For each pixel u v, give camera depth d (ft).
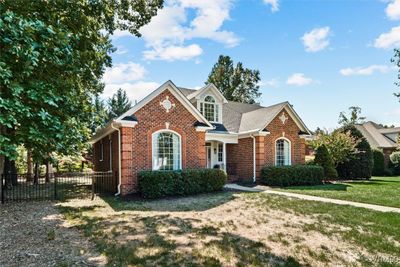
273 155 60.39
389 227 23.59
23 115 23.13
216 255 16.96
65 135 27.22
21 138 24.20
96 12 41.50
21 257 16.49
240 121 69.36
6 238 20.31
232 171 66.08
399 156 92.12
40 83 24.07
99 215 28.17
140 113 42.47
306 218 26.91
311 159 76.02
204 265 15.47
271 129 60.44
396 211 29.99
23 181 72.43
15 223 24.95
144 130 42.70
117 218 26.66
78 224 24.47
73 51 30.12
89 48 37.47
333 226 23.98
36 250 17.75
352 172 70.79
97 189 52.24
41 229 22.93
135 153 41.83
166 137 44.88
